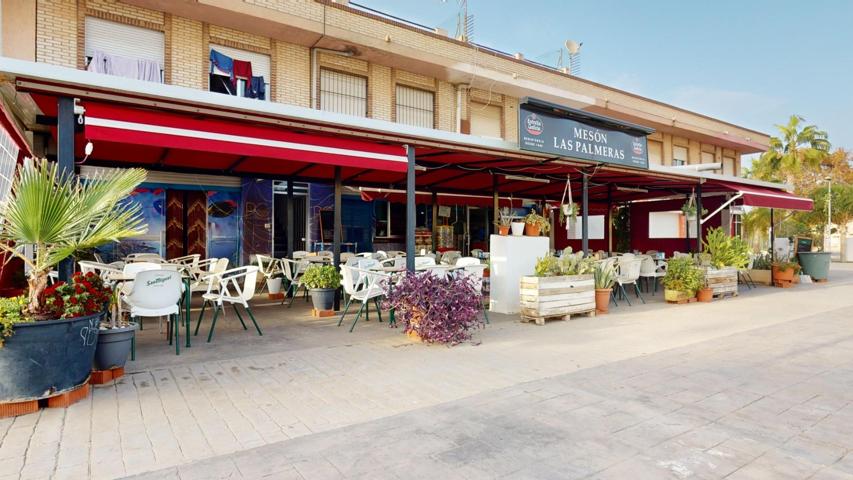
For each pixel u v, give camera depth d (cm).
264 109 608
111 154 850
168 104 568
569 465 299
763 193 1332
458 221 1919
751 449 322
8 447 320
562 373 498
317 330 720
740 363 538
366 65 1512
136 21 1145
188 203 1387
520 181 1322
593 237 1970
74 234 404
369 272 732
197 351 588
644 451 319
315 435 343
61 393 390
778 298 1116
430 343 630
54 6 1046
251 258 1411
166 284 554
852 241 2941
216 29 1258
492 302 907
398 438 338
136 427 355
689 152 2514
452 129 1709
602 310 890
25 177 385
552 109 877
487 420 371
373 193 1370
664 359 555
